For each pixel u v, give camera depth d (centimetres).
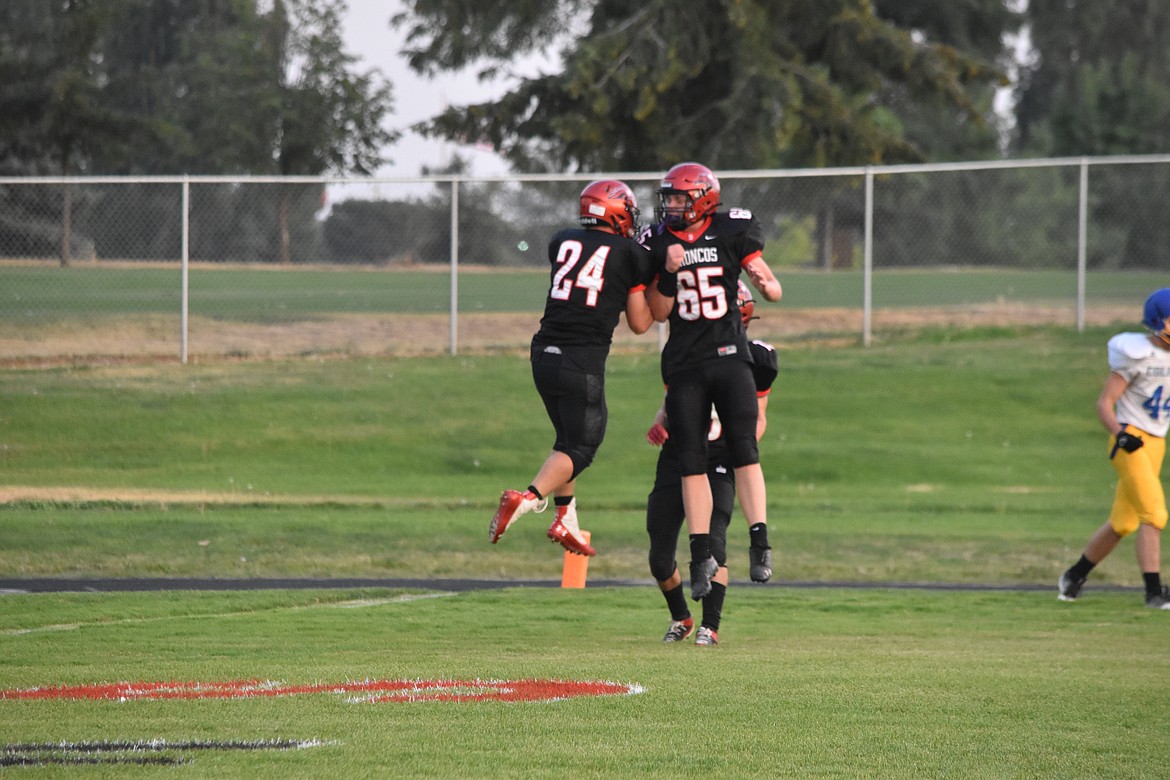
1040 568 4559
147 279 9406
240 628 3111
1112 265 14738
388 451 6781
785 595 3909
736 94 11488
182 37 15650
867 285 8562
